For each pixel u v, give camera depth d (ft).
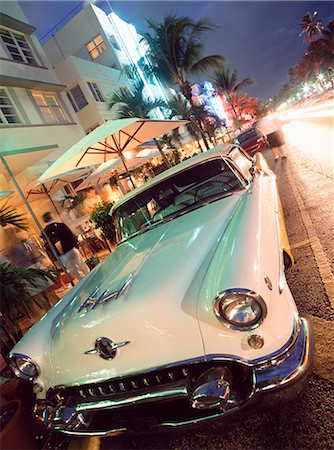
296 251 12.11
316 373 6.48
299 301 9.06
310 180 20.89
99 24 72.02
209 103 173.27
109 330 6.05
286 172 26.53
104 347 6.14
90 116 54.34
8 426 7.23
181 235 8.24
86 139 16.62
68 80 53.88
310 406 5.87
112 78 64.59
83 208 35.35
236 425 6.24
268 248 6.55
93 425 6.40
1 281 11.19
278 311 5.47
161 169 53.16
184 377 5.76
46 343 7.23
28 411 8.13
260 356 5.27
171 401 5.90
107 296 6.79
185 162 11.48
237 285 5.20
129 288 6.62
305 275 10.23
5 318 11.75
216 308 5.32
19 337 11.51
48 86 39.45
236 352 5.37
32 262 17.46
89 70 56.65
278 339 5.28
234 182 10.00
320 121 57.77
